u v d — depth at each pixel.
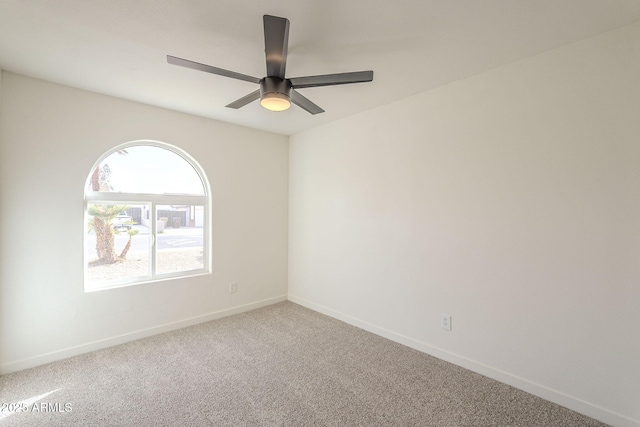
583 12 1.59
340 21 1.67
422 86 2.52
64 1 1.52
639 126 1.65
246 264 3.74
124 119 2.82
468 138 2.35
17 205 2.32
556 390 1.93
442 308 2.51
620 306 1.70
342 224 3.41
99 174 2.80
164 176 3.21
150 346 2.75
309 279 3.85
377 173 3.03
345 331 3.11
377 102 2.89
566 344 1.89
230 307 3.59
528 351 2.05
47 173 2.45
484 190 2.26
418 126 2.68
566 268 1.89
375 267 3.05
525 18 1.64
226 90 2.63
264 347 2.73
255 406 1.91
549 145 1.96
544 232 1.98
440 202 2.52
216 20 1.69
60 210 2.50
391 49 1.96
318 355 2.58
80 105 2.60
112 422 1.76
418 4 1.54
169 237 3.25
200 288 3.34
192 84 2.50
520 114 2.08
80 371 2.31
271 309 3.80
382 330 2.98
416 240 2.69
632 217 1.67
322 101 2.86
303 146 3.94
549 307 1.96
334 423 1.77
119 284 2.89
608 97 1.75
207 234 3.51
